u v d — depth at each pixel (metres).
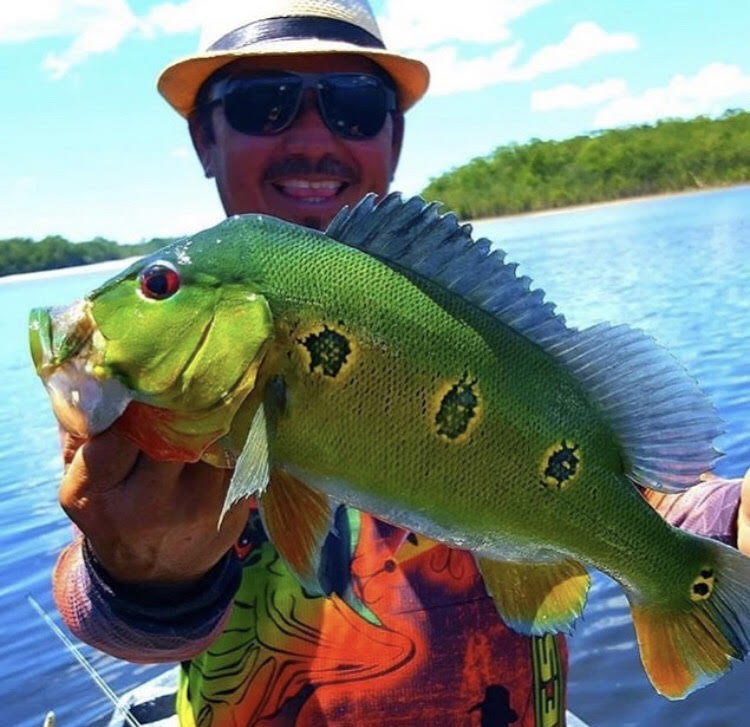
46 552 2.12
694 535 0.51
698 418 0.49
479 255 0.47
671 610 0.51
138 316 0.42
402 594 0.59
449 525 0.47
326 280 0.45
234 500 0.40
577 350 0.49
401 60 0.79
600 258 6.80
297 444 0.45
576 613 0.49
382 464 0.45
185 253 0.44
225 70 0.77
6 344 6.86
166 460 0.43
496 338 0.47
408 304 0.46
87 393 0.42
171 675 1.05
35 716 1.39
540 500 0.48
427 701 0.58
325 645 0.58
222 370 0.43
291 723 0.58
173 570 0.47
